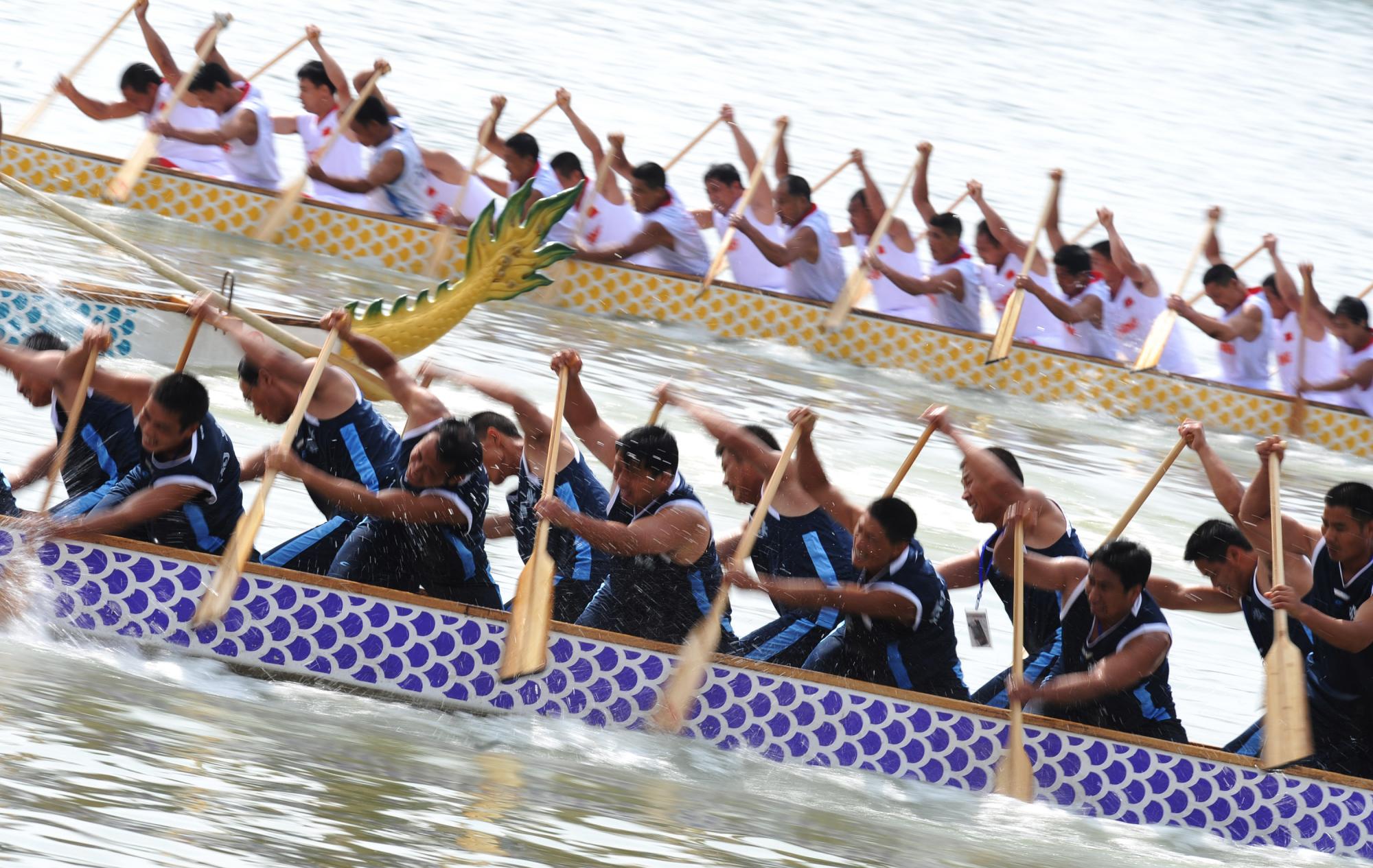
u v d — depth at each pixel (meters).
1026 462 40.62
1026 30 139.62
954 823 20.91
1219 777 21.95
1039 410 47.78
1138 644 21.94
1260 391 48.56
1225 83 127.94
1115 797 22.05
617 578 22.84
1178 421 48.66
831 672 22.91
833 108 93.50
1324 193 93.44
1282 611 22.03
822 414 41.50
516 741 21.17
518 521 24.80
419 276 48.41
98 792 16.84
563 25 105.44
